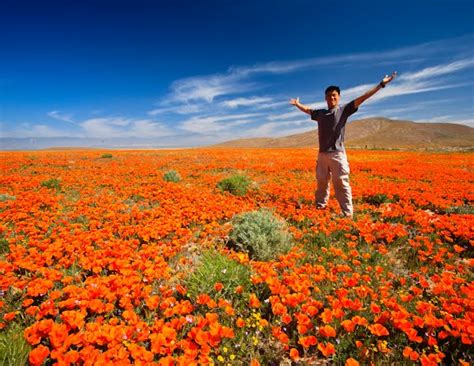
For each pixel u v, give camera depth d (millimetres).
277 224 6230
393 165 23109
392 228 6773
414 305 3947
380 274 4789
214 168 20797
